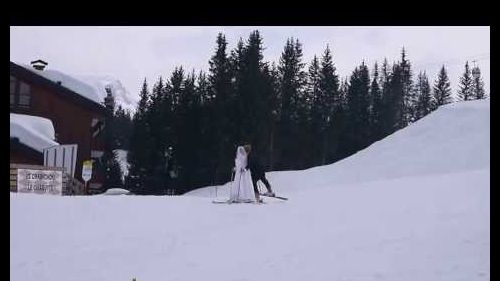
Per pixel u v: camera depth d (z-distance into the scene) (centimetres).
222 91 5878
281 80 6606
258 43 6128
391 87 8700
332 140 6775
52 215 1365
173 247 1006
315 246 880
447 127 4328
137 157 5984
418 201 1269
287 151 6359
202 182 5600
